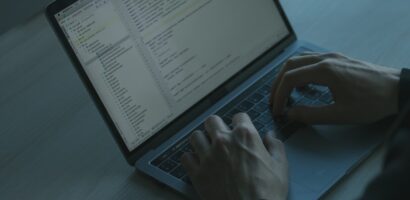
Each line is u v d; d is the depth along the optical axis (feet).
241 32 3.41
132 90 3.06
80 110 3.46
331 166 2.74
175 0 3.23
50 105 3.54
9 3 4.09
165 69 3.16
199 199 2.72
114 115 2.99
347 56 3.20
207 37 3.30
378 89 2.85
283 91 3.01
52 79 3.72
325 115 2.91
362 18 3.70
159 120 3.11
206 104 3.25
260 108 3.16
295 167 2.77
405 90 2.79
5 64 3.90
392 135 1.66
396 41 3.47
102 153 3.17
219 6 3.36
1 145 3.34
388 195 1.49
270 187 2.54
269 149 2.78
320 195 2.63
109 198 2.91
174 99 3.17
